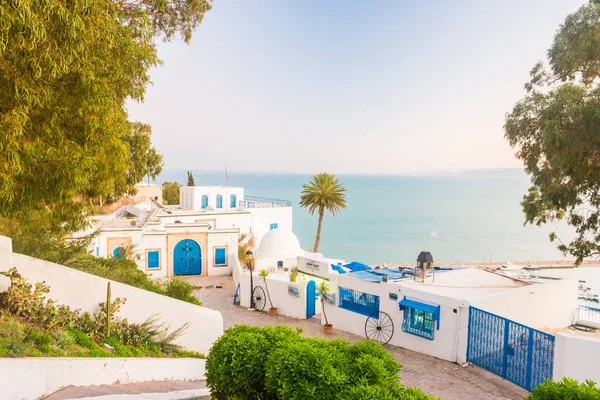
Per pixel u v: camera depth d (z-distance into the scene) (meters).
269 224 38.94
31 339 7.25
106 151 8.11
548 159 14.88
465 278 16.33
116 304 9.55
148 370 8.32
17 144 5.83
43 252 11.47
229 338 5.71
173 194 67.25
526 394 9.99
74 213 8.10
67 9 5.82
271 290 19.86
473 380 10.82
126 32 8.51
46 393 6.27
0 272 8.24
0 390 5.53
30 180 6.71
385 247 90.81
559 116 13.45
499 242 98.69
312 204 46.44
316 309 19.16
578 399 4.04
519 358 10.45
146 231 28.09
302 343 5.14
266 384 4.79
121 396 6.28
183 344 10.60
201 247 29.39
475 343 11.77
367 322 15.29
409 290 13.75
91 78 6.80
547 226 130.00
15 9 4.91
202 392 7.37
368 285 15.47
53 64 5.79
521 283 15.70
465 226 126.88
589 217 16.45
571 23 14.25
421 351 13.24
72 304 9.29
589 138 13.36
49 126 6.74
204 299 22.55
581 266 55.50
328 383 4.26
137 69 10.14
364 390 4.04
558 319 15.37
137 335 9.45
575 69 15.05
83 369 6.99
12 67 5.67
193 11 14.03
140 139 27.88
